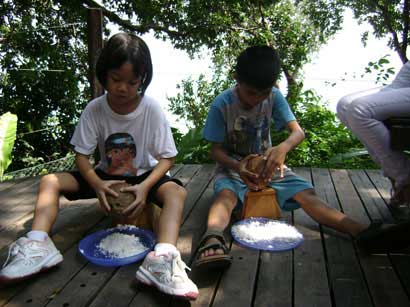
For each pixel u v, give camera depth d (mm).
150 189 1868
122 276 1534
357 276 1514
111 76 1667
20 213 2271
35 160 6348
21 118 6598
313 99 5074
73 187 1894
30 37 7125
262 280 1497
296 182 2016
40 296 1414
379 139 1866
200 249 1564
